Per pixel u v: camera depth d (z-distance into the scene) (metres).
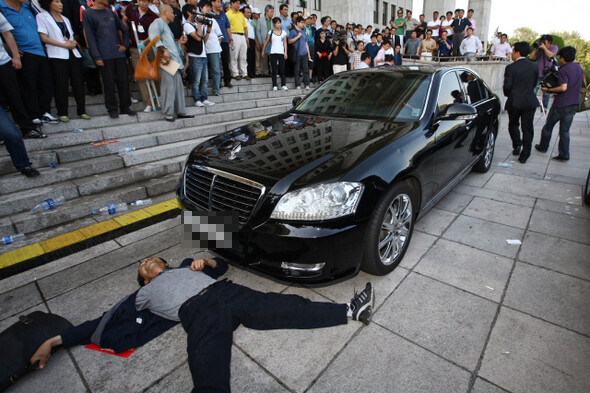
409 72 3.49
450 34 12.12
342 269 2.23
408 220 2.70
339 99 3.47
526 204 3.84
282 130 2.96
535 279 2.53
